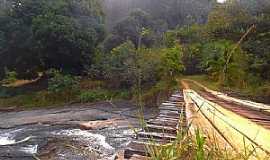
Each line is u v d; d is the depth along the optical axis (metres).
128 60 26.27
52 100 28.19
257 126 3.76
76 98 27.61
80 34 32.94
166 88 22.53
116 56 28.36
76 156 9.37
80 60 33.22
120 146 10.96
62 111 23.28
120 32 44.41
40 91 30.86
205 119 4.05
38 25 32.72
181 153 1.31
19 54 34.75
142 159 2.31
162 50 27.41
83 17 36.91
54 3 36.03
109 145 11.22
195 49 33.69
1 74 35.22
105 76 28.56
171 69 25.25
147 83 25.23
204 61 28.80
